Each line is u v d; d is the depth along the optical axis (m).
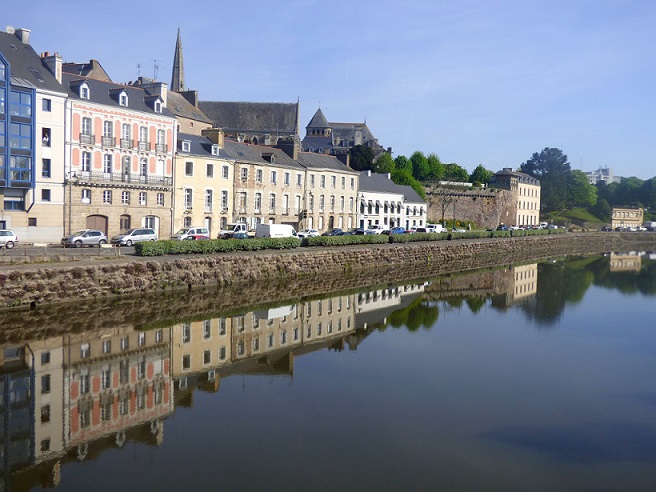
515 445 14.10
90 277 28.05
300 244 48.28
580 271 53.00
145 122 46.41
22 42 41.72
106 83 45.84
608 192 150.38
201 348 21.94
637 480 12.51
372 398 17.08
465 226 92.69
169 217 48.34
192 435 14.26
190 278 32.97
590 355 22.39
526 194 110.44
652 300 36.25
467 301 34.44
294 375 19.12
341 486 11.90
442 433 14.67
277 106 96.06
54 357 19.95
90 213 42.81
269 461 12.92
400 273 47.28
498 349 23.05
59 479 12.01
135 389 17.36
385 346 23.20
